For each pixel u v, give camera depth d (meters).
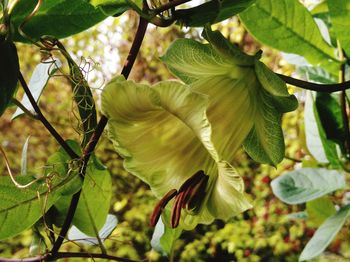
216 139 0.13
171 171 0.13
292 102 0.13
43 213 0.14
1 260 0.15
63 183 0.14
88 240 0.17
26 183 0.15
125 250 0.79
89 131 0.14
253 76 0.13
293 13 0.17
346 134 0.19
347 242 0.59
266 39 0.18
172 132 0.13
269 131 0.13
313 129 0.22
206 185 0.13
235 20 0.74
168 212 0.14
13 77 0.12
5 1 0.12
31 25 0.14
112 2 0.13
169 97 0.12
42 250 0.15
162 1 0.13
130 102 0.12
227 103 0.13
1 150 0.14
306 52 0.18
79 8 0.14
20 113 0.15
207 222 0.13
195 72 0.14
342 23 0.16
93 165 0.15
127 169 0.13
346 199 0.33
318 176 0.22
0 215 0.14
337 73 0.19
